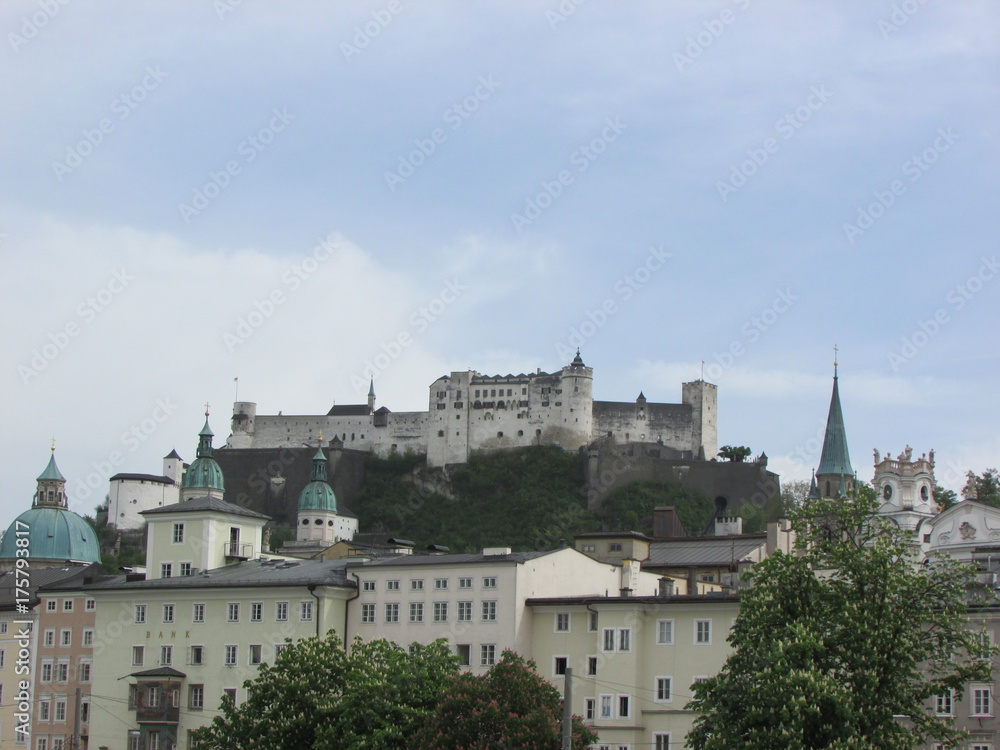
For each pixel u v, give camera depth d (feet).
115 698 549.13
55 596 611.88
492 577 497.87
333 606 521.24
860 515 399.85
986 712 424.46
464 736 394.73
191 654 538.88
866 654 359.05
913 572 381.40
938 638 377.91
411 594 513.45
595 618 482.28
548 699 408.26
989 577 480.64
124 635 553.64
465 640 497.87
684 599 467.11
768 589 380.17
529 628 494.18
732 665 371.56
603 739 468.34
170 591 546.67
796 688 347.77
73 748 473.26
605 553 584.81
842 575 385.91
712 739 352.69
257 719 438.81
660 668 466.70
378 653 448.24
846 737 347.15
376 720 418.51
